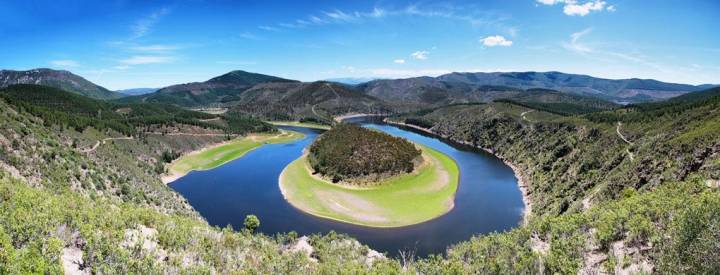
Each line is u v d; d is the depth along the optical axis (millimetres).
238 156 149625
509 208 85438
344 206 84938
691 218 23250
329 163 108750
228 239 36688
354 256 46000
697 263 21203
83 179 62406
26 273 18938
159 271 24984
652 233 32625
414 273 36219
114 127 139375
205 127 196250
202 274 26578
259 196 93000
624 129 107625
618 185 67875
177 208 75250
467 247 45812
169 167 124750
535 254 34031
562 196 83125
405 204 85812
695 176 50938
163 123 181000
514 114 197500
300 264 35750
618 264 31062
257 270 31406
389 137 122812
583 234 38844
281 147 176750
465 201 89500
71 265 23516
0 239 20625
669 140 70812
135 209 41562
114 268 23250
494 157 154375
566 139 120188
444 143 197750
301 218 78688
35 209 29500
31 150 60906
